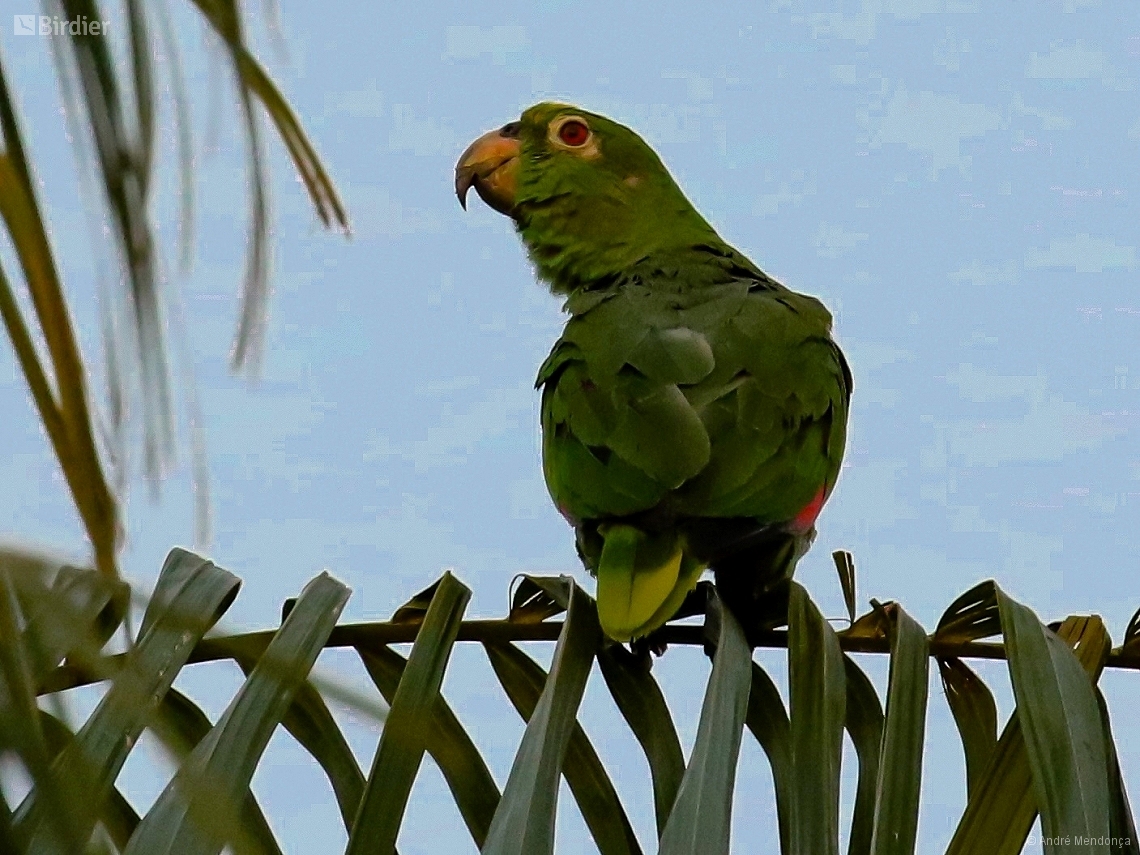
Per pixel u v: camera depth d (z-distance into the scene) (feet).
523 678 21.67
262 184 11.31
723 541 24.71
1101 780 17.11
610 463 25.72
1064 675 18.06
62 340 10.46
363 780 19.49
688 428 25.80
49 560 9.13
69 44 10.48
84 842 9.16
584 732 20.29
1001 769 18.80
